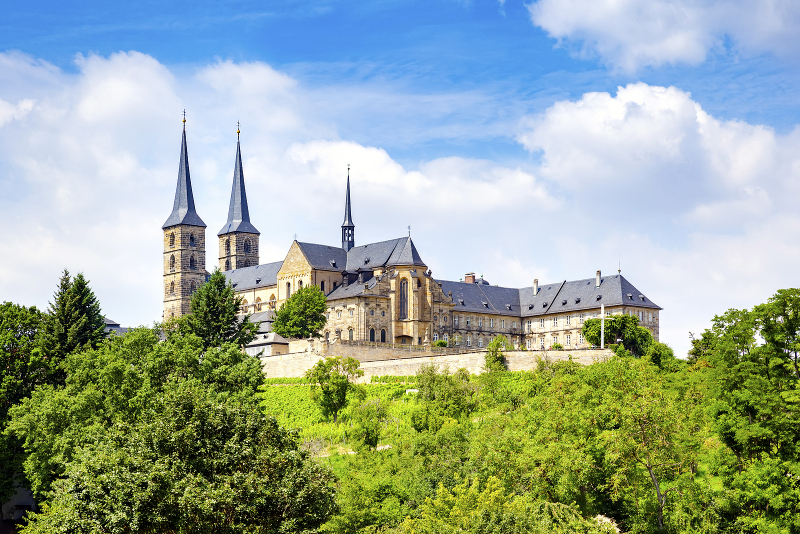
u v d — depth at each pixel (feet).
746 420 262.47
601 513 258.37
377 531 263.90
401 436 388.78
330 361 477.36
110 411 314.55
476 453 282.36
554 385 348.18
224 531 185.47
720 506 250.78
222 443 202.08
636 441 260.01
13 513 373.61
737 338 283.38
